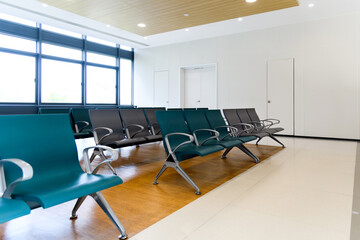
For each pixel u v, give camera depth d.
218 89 8.59
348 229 1.78
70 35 8.24
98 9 5.07
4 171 1.48
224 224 1.87
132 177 3.13
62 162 1.79
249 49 7.97
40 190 1.46
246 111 5.17
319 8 6.13
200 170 3.46
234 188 2.69
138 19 5.63
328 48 6.77
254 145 5.70
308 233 1.73
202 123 3.61
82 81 8.69
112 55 9.70
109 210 1.70
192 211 2.10
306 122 7.12
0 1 5.58
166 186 2.78
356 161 3.96
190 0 4.61
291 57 7.29
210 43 8.71
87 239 1.67
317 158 4.21
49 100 7.79
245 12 5.18
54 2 4.76
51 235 1.72
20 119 1.64
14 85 7.03
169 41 9.22
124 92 10.36
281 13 6.44
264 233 1.73
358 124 6.47
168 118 3.04
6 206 1.19
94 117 3.38
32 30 7.28
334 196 2.44
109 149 1.75
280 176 3.14
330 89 6.78
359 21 6.36
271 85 7.63
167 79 9.77
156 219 1.96
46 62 7.69
